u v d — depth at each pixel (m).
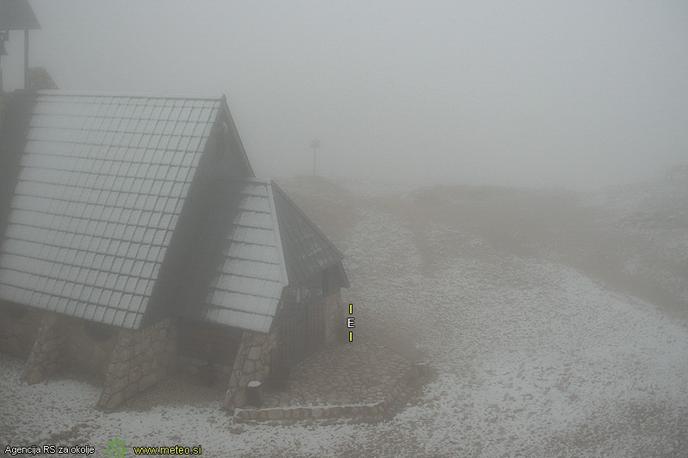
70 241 25.66
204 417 22.67
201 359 25.44
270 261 24.84
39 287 24.94
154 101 28.28
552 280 38.16
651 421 23.73
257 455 20.78
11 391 23.09
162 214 24.95
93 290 24.19
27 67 34.22
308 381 25.56
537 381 27.12
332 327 30.22
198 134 26.52
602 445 22.38
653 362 28.61
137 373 23.59
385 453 21.58
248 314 23.95
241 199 26.73
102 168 27.03
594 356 29.31
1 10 32.16
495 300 35.72
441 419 24.06
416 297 36.16
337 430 22.67
